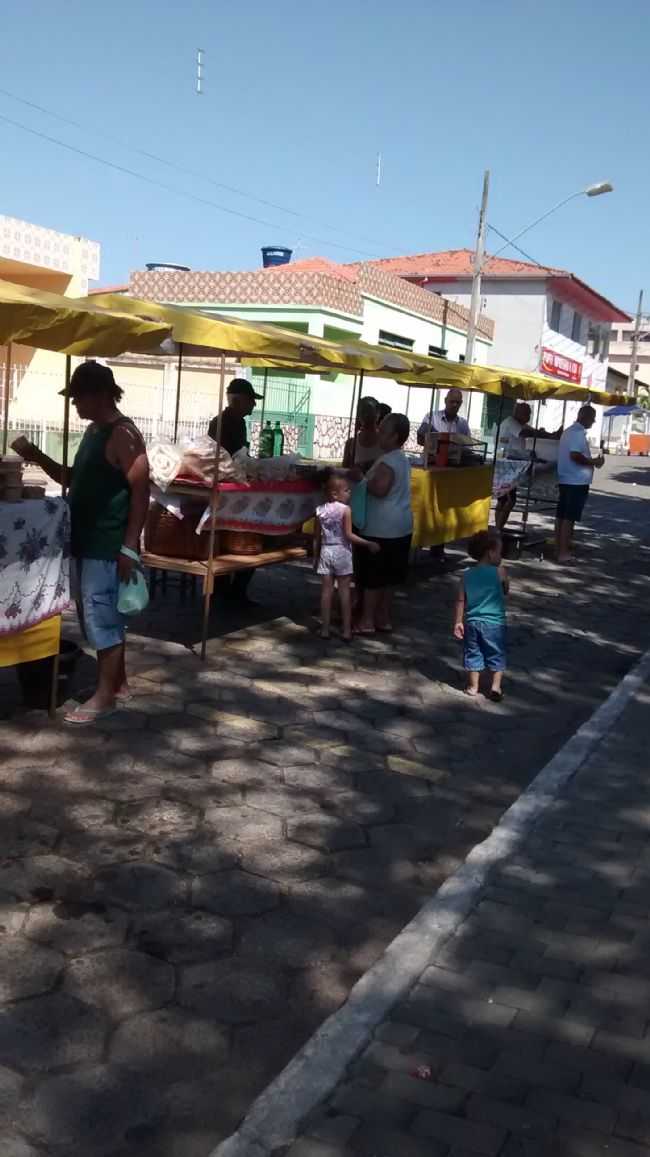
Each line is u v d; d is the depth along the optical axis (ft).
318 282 71.46
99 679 18.28
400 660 24.31
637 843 15.05
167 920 12.29
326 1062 9.83
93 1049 9.98
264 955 11.78
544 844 14.87
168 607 27.73
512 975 11.53
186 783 16.15
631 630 29.94
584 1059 10.11
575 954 12.02
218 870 13.56
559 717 21.11
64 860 13.47
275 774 16.85
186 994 10.94
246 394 28.32
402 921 12.76
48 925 11.98
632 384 209.05
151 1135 8.98
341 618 26.81
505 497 42.57
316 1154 8.72
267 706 20.12
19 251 60.90
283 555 25.13
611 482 101.04
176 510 22.38
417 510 33.19
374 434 29.58
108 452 17.19
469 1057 10.07
